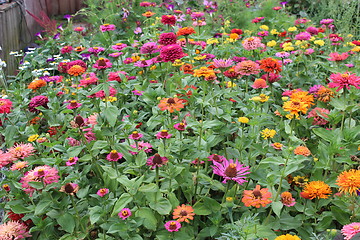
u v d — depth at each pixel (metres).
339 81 0.78
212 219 0.70
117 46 1.26
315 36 1.56
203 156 0.75
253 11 2.05
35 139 0.83
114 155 0.70
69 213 0.71
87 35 1.94
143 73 1.17
